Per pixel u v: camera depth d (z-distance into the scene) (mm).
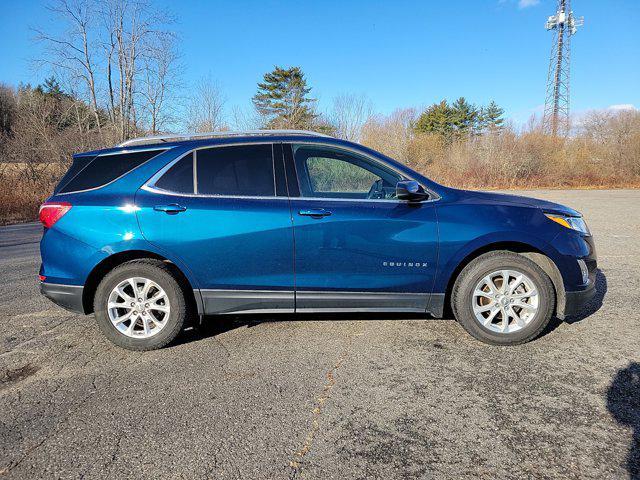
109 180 3582
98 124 20969
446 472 2062
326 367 3188
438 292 3541
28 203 14945
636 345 3426
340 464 2135
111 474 2102
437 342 3582
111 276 3479
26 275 6285
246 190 3539
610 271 5820
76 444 2342
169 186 3527
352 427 2441
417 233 3461
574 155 31141
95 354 3508
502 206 3588
